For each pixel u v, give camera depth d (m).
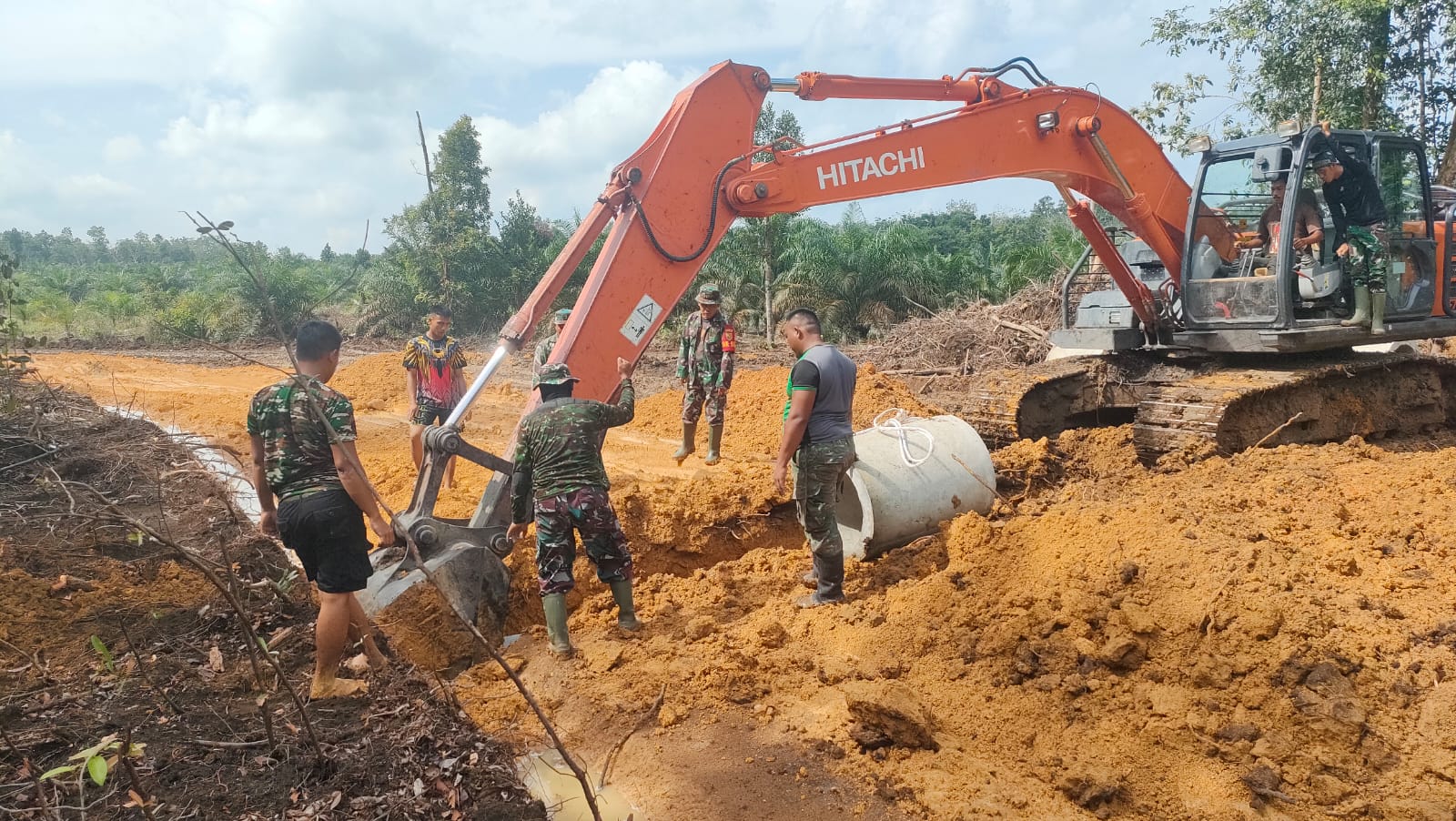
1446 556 5.38
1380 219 8.16
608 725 4.22
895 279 23.66
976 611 4.98
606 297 5.97
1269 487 6.86
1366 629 4.40
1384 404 9.59
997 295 24.08
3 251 8.80
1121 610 4.57
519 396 14.37
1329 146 7.93
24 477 8.01
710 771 3.82
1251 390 8.10
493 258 28.36
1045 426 9.41
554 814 3.53
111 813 3.35
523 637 5.26
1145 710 4.03
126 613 5.21
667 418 11.55
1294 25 17.52
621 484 8.15
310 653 4.90
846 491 6.79
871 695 3.96
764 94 6.68
